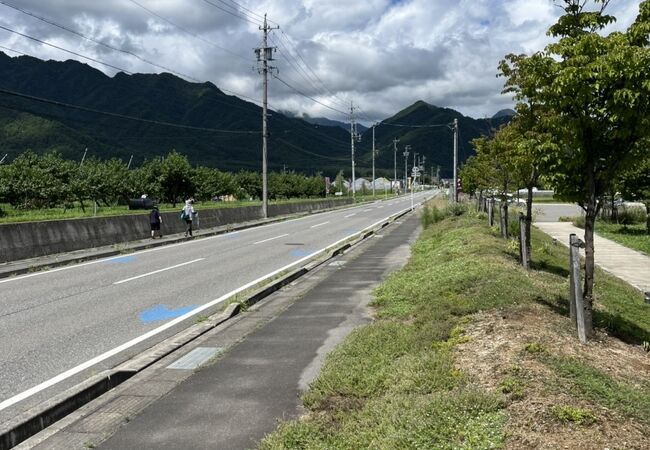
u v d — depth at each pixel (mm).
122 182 47719
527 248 13102
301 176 98188
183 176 48594
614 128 6938
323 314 9453
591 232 7484
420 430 4145
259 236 26688
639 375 5977
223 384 6055
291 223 36469
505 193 21766
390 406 4707
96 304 10836
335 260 17234
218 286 12797
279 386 5953
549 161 7727
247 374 6371
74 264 16891
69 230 19469
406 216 42562
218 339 8062
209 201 66312
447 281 10344
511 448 3828
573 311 7465
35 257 17516
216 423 5043
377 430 4355
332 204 60688
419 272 12625
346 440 4363
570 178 7766
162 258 18250
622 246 25328
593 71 6578
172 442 4684
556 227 34375
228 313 9586
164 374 6531
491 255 13422
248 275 14430
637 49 6336
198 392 5832
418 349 6359
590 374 5246
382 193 133000
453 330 6926
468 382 5055
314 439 4504
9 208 41969
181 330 8836
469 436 4008
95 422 5207
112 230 21984
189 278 14000
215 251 20266
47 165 44094
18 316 9797
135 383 6266
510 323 6988
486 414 4297
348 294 11281
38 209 41000
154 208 24109
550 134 7887
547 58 7246
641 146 7293
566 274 14453
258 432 4832
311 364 6695
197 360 7043
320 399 5379
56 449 4668
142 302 11023
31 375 6676
